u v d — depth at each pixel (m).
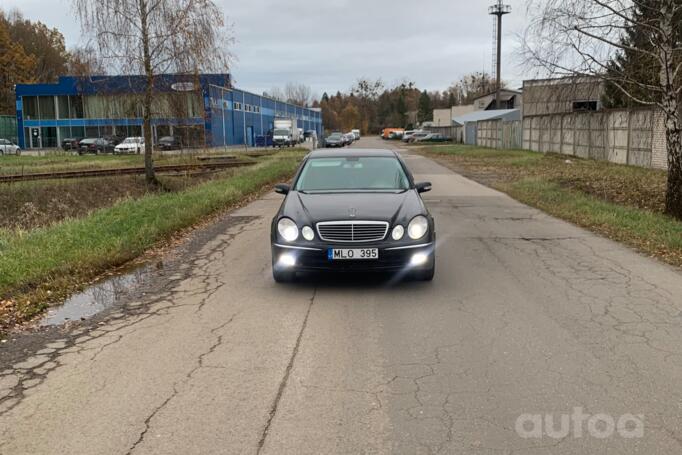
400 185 7.70
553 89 13.23
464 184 20.22
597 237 10.09
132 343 5.13
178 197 14.63
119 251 8.77
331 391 4.08
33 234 10.12
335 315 5.80
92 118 61.75
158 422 3.67
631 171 21.39
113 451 3.34
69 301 6.57
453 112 93.44
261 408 3.84
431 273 6.86
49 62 93.88
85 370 4.53
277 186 7.91
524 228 11.05
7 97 80.81
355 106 155.25
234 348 4.95
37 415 3.79
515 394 4.00
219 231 11.21
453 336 5.16
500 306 6.05
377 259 6.44
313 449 3.33
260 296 6.55
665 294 6.47
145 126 21.50
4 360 4.78
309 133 95.19
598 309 5.94
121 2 18.91
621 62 11.78
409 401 3.91
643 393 4.00
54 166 29.50
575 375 4.30
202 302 6.39
